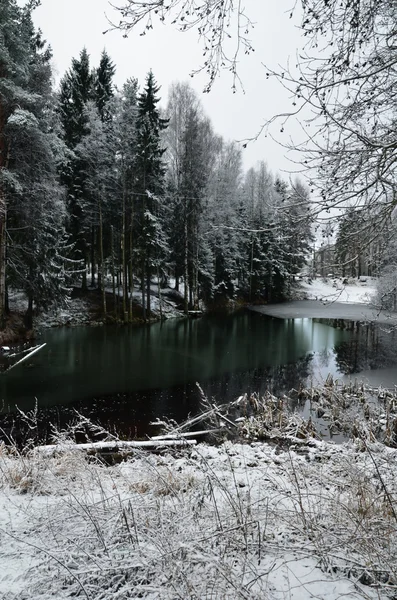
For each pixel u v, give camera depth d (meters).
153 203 26.72
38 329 21.62
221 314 32.00
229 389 12.45
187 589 1.87
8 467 4.61
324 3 2.77
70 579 2.19
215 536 2.34
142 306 27.47
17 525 2.97
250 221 34.03
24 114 14.95
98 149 24.88
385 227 3.02
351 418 9.16
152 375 13.66
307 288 43.00
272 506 3.17
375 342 20.73
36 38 19.30
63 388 11.82
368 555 2.19
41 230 18.05
